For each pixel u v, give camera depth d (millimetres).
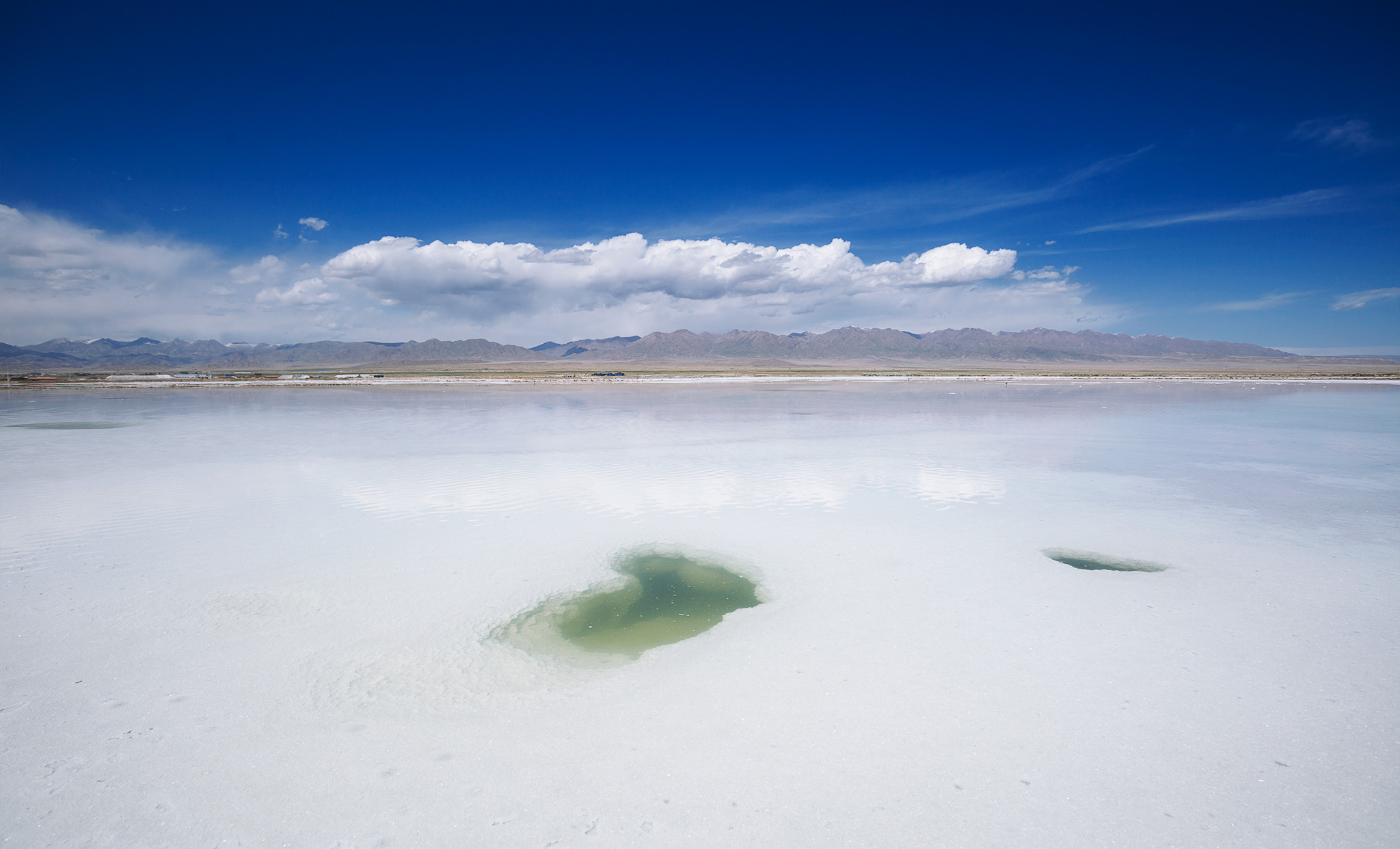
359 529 10914
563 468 16547
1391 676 5859
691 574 8781
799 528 10977
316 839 3986
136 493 13594
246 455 18672
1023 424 26391
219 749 4879
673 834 3994
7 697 5574
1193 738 4957
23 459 17734
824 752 4812
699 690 5723
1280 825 4090
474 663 6254
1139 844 3928
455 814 4191
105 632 6887
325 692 5680
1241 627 6922
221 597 7887
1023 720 5195
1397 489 13797
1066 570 8789
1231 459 17609
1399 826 4070
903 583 8352
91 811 4219
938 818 4141
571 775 4578
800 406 36312
